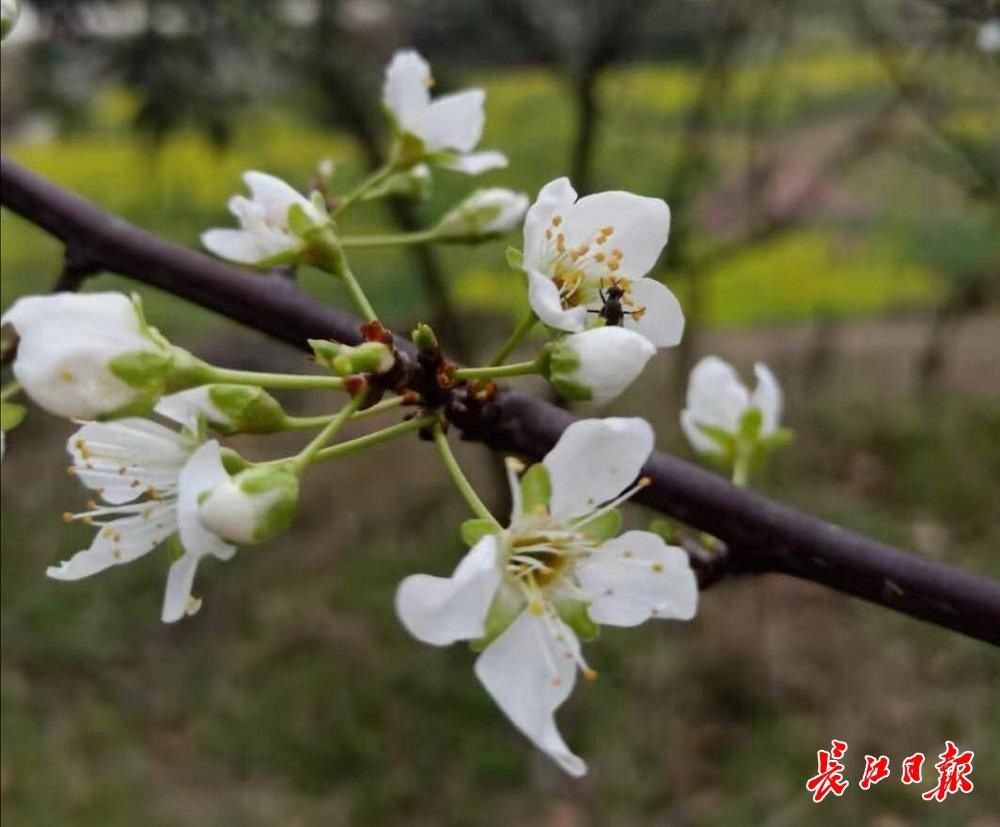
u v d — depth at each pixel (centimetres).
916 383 834
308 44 548
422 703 618
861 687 590
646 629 619
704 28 633
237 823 557
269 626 681
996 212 514
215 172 765
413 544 732
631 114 738
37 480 803
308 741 604
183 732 624
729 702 595
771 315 928
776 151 702
